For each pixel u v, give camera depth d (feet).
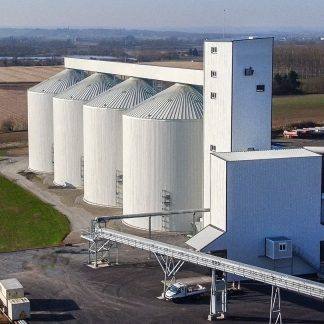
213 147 214.90
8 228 245.65
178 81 244.63
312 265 189.78
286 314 159.12
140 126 234.17
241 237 184.65
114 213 257.14
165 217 232.32
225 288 157.79
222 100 208.85
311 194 189.57
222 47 206.90
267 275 148.77
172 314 160.15
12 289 161.07
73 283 182.50
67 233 231.91
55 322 156.35
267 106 209.56
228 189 182.09
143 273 190.19
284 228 188.14
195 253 166.50
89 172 273.13
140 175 236.22
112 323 155.12
